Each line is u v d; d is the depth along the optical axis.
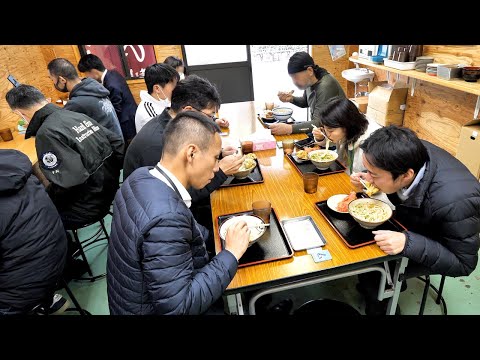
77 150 1.88
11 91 1.99
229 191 1.72
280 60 5.02
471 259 1.22
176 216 0.96
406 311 1.80
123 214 1.03
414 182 1.21
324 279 1.21
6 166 1.42
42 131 1.81
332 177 1.77
